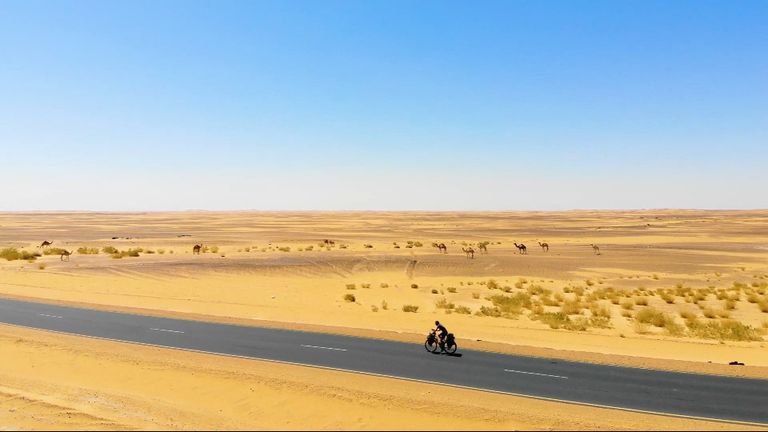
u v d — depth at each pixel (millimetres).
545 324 34062
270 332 28969
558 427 15391
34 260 66312
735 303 42438
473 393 18469
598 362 22984
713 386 19438
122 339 26500
